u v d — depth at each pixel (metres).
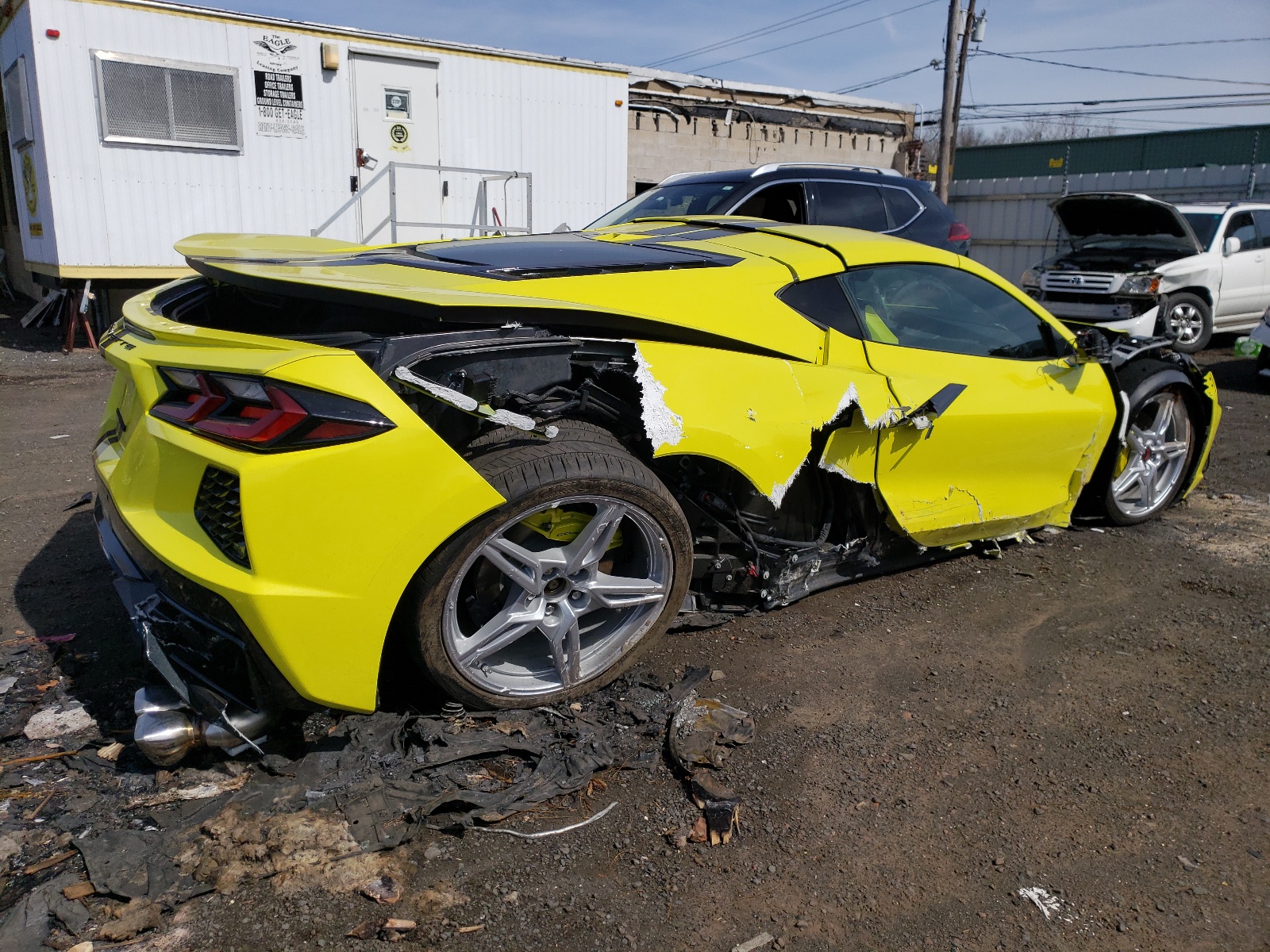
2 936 1.75
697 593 3.18
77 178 9.43
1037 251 18.92
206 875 1.91
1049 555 4.00
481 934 1.82
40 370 8.59
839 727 2.61
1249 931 1.91
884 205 7.34
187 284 3.22
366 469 2.11
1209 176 16.11
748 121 19.08
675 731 2.48
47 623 3.09
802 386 2.84
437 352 2.28
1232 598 3.58
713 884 1.99
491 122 11.79
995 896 1.99
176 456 2.23
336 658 2.17
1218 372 9.59
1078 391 3.85
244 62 10.12
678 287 2.86
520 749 2.35
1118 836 2.19
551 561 2.45
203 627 2.19
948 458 3.36
